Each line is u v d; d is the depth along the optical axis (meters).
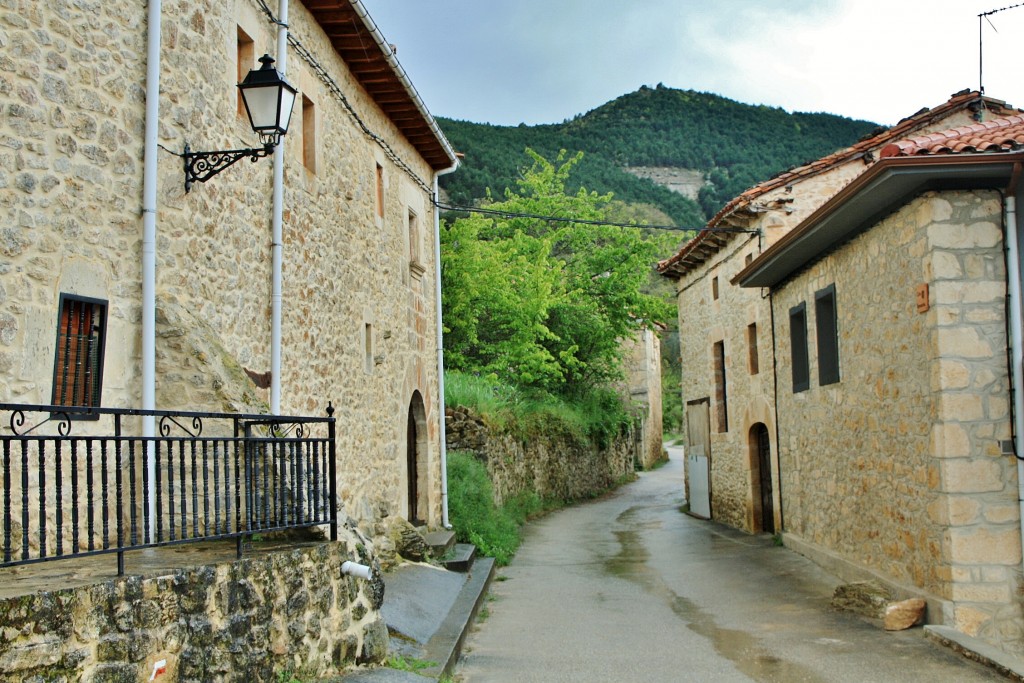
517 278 22.95
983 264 8.10
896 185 8.22
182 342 5.95
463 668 7.27
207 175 6.31
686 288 21.59
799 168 15.38
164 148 6.12
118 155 5.66
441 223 21.67
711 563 13.31
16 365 4.80
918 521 8.65
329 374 8.95
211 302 6.61
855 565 10.45
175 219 6.21
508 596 10.96
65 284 5.18
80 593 3.75
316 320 8.66
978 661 7.05
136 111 5.84
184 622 4.32
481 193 41.09
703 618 9.42
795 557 12.89
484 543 13.68
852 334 10.40
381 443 10.67
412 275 12.74
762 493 16.61
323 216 8.98
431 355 13.80
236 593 4.70
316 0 8.61
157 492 4.29
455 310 21.20
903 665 7.12
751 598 10.45
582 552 15.10
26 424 4.86
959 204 8.16
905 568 9.03
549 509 22.52
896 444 9.18
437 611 8.54
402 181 12.32
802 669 7.16
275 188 7.70
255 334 7.30
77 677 3.68
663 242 28.80
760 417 15.70
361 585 6.13
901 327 8.94
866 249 9.81
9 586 3.81
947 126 14.72
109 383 5.54
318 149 8.91
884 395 9.47
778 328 13.83
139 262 5.82
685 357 21.89
